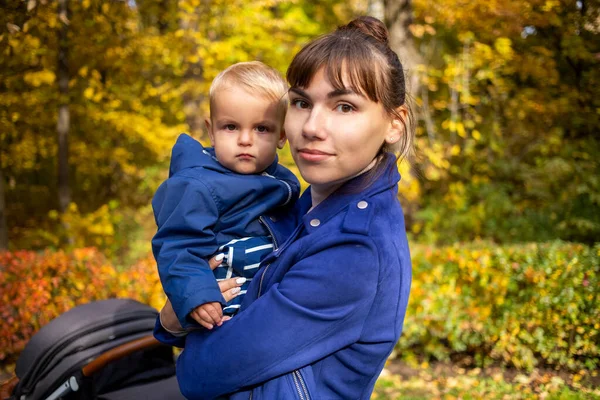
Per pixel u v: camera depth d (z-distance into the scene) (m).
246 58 8.58
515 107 9.04
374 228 1.34
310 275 1.30
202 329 1.45
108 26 6.91
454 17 7.72
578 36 7.38
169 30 8.44
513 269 4.87
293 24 9.45
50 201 10.61
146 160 10.16
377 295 1.32
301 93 1.32
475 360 5.05
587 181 7.54
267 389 1.32
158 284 5.16
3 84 6.43
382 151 1.45
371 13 11.04
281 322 1.29
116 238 9.36
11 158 8.35
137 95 9.17
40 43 6.29
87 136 9.24
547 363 4.81
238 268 1.53
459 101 9.64
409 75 1.50
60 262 5.17
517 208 8.48
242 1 8.41
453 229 8.46
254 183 1.58
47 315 4.99
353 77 1.28
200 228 1.49
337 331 1.31
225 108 1.63
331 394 1.34
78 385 2.30
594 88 7.83
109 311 2.57
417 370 4.98
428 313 5.04
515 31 7.41
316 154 1.31
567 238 7.48
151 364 2.46
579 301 4.57
